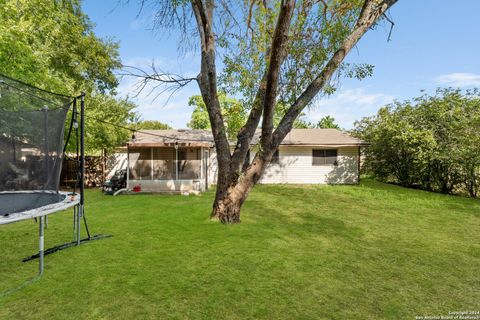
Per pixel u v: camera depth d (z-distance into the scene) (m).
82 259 4.15
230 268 3.89
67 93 8.87
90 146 12.05
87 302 2.95
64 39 11.40
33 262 4.05
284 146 14.24
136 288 3.27
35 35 8.49
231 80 7.01
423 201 9.93
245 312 2.80
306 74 6.41
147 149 12.21
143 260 4.14
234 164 6.32
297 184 14.37
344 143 13.81
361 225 6.64
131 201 9.59
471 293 3.31
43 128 4.36
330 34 6.18
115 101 13.59
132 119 14.65
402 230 6.23
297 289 3.32
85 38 12.49
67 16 11.59
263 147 6.18
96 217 7.04
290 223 6.67
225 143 6.45
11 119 4.35
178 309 2.84
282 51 5.30
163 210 7.93
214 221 6.44
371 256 4.52
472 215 7.86
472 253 4.73
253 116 6.41
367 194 11.28
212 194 11.51
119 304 2.92
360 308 2.93
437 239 5.55
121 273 3.67
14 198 4.26
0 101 4.47
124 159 15.12
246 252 4.52
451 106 12.09
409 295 3.23
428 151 11.85
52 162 4.37
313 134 15.86
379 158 14.96
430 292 3.32
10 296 3.05
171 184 12.10
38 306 2.86
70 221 6.61
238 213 6.44
